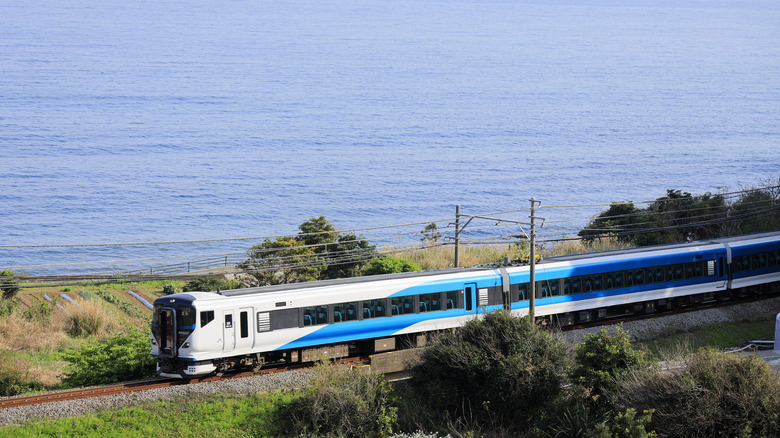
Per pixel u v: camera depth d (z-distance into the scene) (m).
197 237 121.88
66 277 56.19
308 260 66.94
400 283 44.59
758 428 30.89
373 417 36.44
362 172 170.75
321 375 37.38
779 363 38.38
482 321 40.16
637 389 33.41
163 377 40.03
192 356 38.97
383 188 156.12
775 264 59.53
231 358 40.91
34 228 124.81
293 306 41.44
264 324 40.66
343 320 42.88
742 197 87.25
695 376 32.41
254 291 41.38
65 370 46.72
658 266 53.78
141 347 42.25
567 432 34.22
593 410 36.22
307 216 135.12
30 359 49.12
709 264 56.00
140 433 33.78
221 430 34.75
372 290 43.72
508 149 197.38
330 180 162.88
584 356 36.91
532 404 38.00
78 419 34.06
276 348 41.12
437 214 136.25
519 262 49.72
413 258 74.44
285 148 194.88
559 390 38.06
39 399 35.16
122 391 37.03
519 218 133.75
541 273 49.09
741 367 32.19
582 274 50.66
